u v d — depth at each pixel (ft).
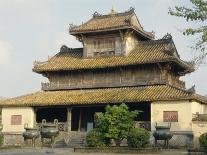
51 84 197.88
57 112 196.24
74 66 188.55
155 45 189.78
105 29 187.32
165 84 173.47
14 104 188.14
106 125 140.36
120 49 187.42
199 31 96.02
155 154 122.72
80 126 187.93
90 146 140.46
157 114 160.15
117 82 183.32
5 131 190.49
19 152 135.44
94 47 194.59
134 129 135.95
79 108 190.29
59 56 207.82
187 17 97.96
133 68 181.37
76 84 192.24
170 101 158.61
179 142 154.30
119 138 140.56
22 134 177.68
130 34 189.47
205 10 96.58
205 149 124.77
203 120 152.46
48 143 172.76
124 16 196.34
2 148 149.28
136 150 128.77
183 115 155.63
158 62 172.45
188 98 154.10
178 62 176.45
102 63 183.83
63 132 176.35
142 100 161.38
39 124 185.57
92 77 189.47
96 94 179.32
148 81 176.76
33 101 186.29
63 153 130.00
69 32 194.90
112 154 126.21
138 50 189.98
